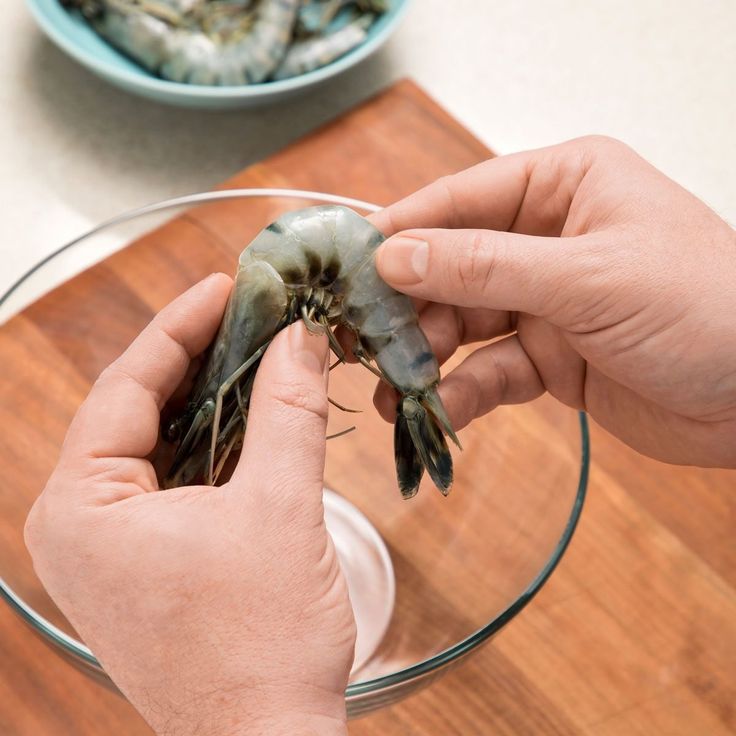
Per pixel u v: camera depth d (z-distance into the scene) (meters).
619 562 0.67
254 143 0.83
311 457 0.54
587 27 0.90
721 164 0.85
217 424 0.58
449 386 0.64
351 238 0.58
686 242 0.57
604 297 0.57
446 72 0.87
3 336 0.63
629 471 0.69
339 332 0.65
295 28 0.83
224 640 0.52
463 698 0.64
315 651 0.52
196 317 0.59
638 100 0.87
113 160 0.81
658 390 0.60
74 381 0.65
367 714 0.58
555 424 0.62
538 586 0.57
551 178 0.62
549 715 0.64
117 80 0.78
